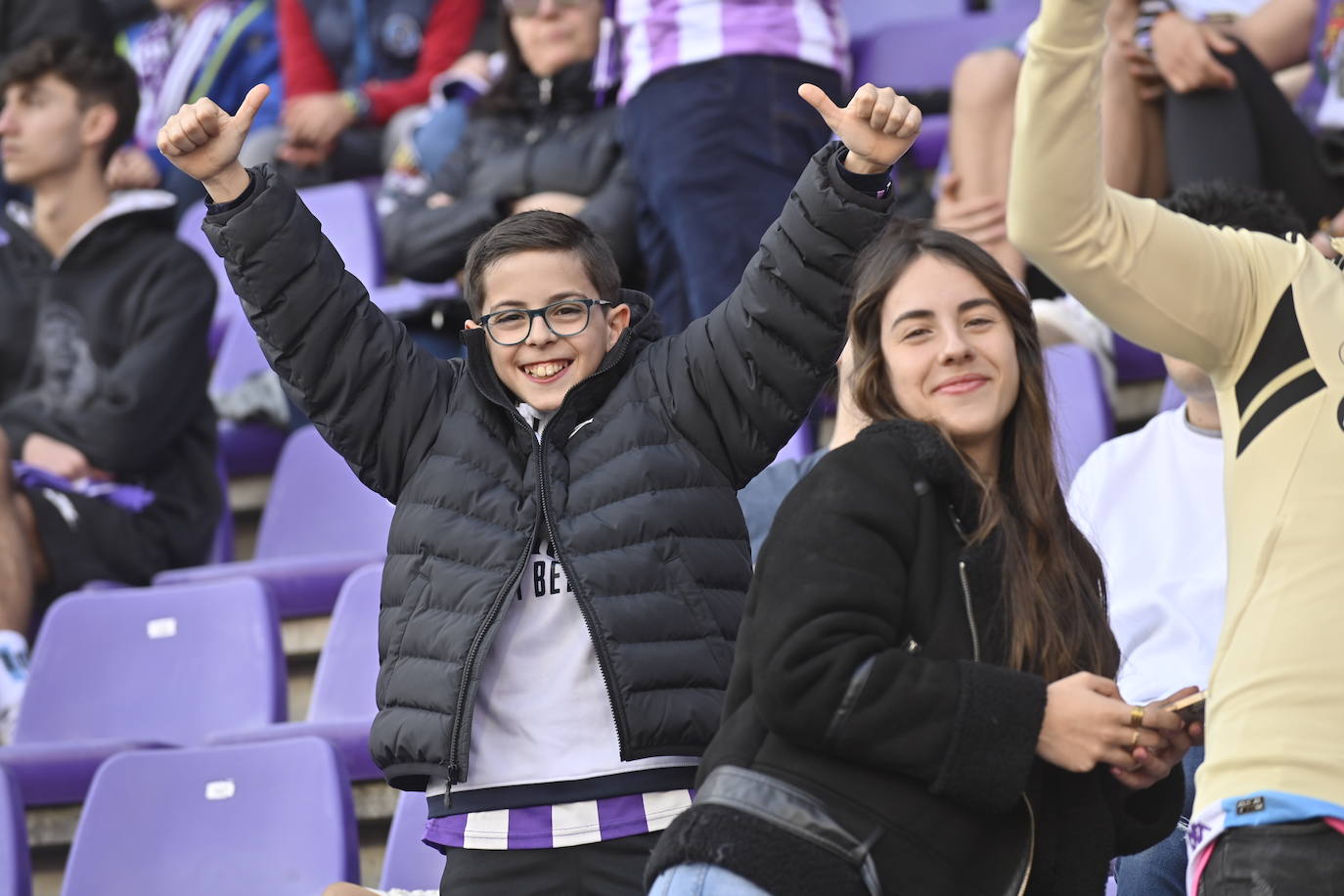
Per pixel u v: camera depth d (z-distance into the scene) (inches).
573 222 368.5
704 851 269.3
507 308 355.3
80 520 690.8
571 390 349.1
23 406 724.0
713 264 642.8
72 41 749.3
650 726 324.8
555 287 356.2
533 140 766.5
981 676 268.5
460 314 753.0
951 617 278.5
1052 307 607.2
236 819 497.0
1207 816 274.2
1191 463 439.5
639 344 366.3
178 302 727.1
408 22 990.4
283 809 495.8
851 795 270.1
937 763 265.6
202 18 1031.0
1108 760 272.1
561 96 771.4
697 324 358.0
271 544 708.7
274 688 581.9
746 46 657.6
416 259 756.6
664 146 657.0
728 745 280.7
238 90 1021.2
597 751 332.2
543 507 340.2
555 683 335.3
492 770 332.2
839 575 271.1
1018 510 294.7
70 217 748.0
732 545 344.8
